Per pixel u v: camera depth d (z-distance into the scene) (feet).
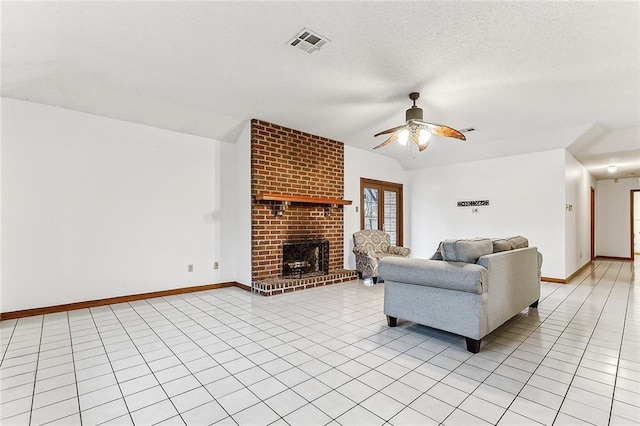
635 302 12.91
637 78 9.99
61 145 11.70
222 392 6.16
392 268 9.45
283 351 8.07
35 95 10.90
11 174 10.78
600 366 7.22
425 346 8.40
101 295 12.40
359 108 13.03
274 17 7.15
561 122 14.38
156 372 6.97
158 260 13.82
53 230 11.48
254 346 8.39
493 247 9.55
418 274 8.80
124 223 13.00
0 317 10.50
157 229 13.83
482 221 19.89
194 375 6.82
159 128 14.01
